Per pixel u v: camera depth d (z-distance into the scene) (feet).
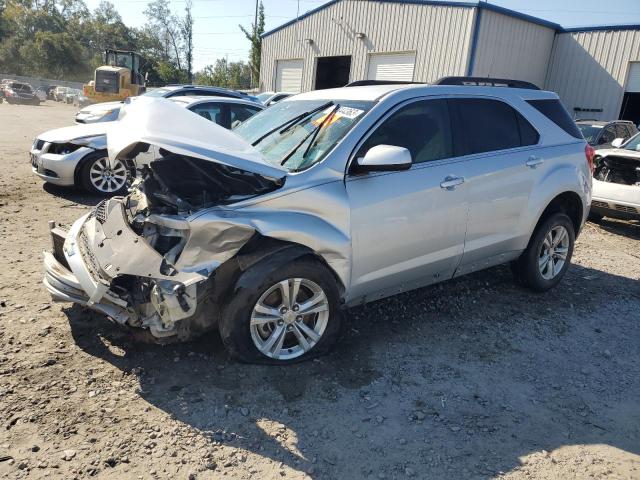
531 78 66.03
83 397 10.27
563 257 17.44
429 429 10.07
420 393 11.23
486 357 12.94
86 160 26.32
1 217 22.22
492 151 14.75
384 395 11.05
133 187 13.74
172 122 11.15
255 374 11.39
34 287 15.11
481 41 59.11
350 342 13.17
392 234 12.57
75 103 156.97
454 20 59.93
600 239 25.93
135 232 11.14
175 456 8.93
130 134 10.98
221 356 11.95
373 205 12.16
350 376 11.66
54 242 13.07
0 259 17.20
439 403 10.92
